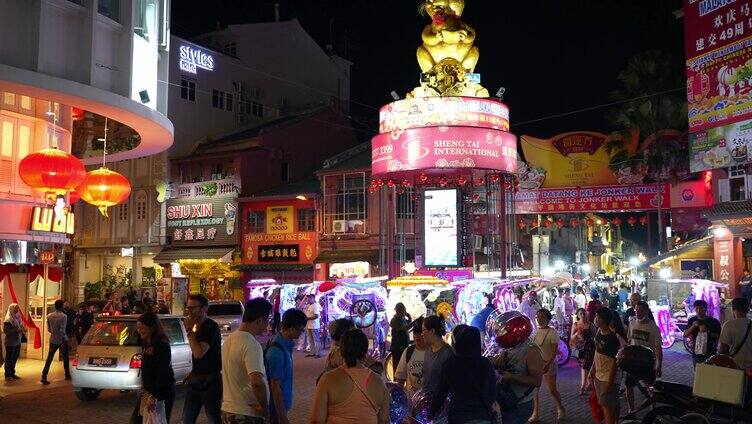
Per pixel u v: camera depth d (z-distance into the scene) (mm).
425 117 21781
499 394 7203
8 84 13562
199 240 39688
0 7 13742
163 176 40375
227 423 6465
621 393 13242
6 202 16344
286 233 37562
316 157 43875
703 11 26375
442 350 7395
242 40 46781
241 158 38781
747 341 9750
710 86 26047
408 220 34406
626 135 35281
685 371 16734
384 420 5160
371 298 20516
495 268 26641
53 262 18062
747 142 24453
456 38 23578
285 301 24359
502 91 23359
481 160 21516
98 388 13227
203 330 8078
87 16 15141
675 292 26578
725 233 26109
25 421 11797
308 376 16938
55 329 16422
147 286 39719
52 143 17188
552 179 36156
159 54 18719
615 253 50500
